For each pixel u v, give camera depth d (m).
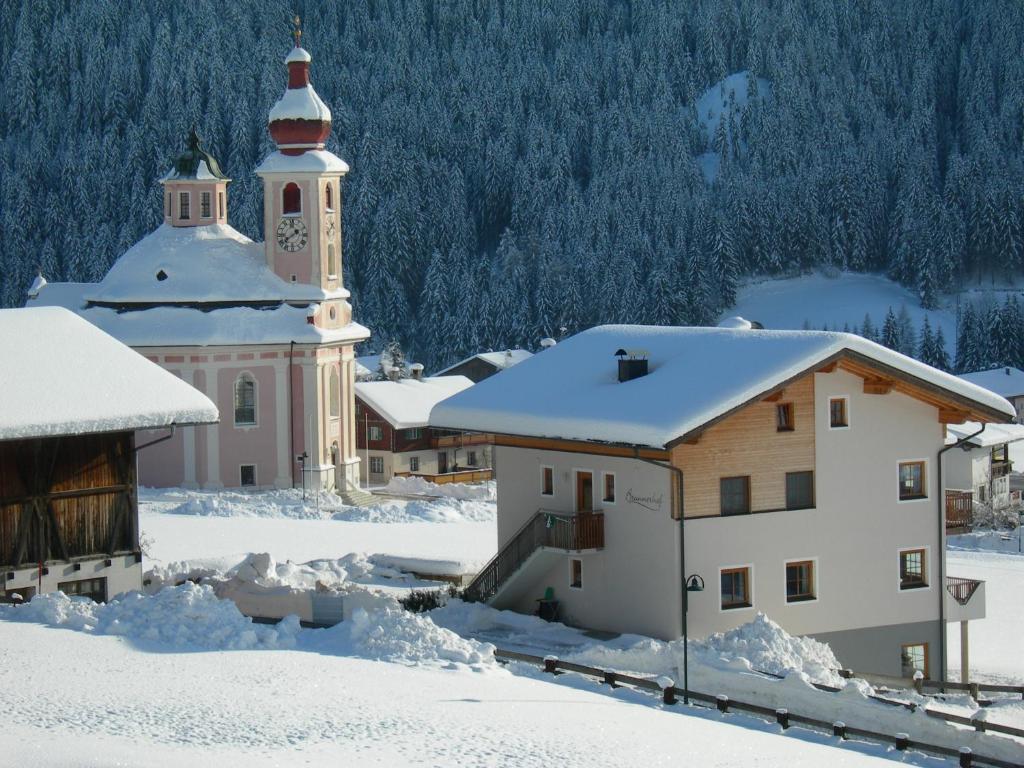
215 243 107.56
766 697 43.19
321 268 107.00
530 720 36.38
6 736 31.95
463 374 173.50
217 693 37.38
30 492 51.50
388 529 82.31
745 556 52.53
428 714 36.16
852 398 54.44
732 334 55.28
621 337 58.94
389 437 127.50
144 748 31.45
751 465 52.69
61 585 52.25
